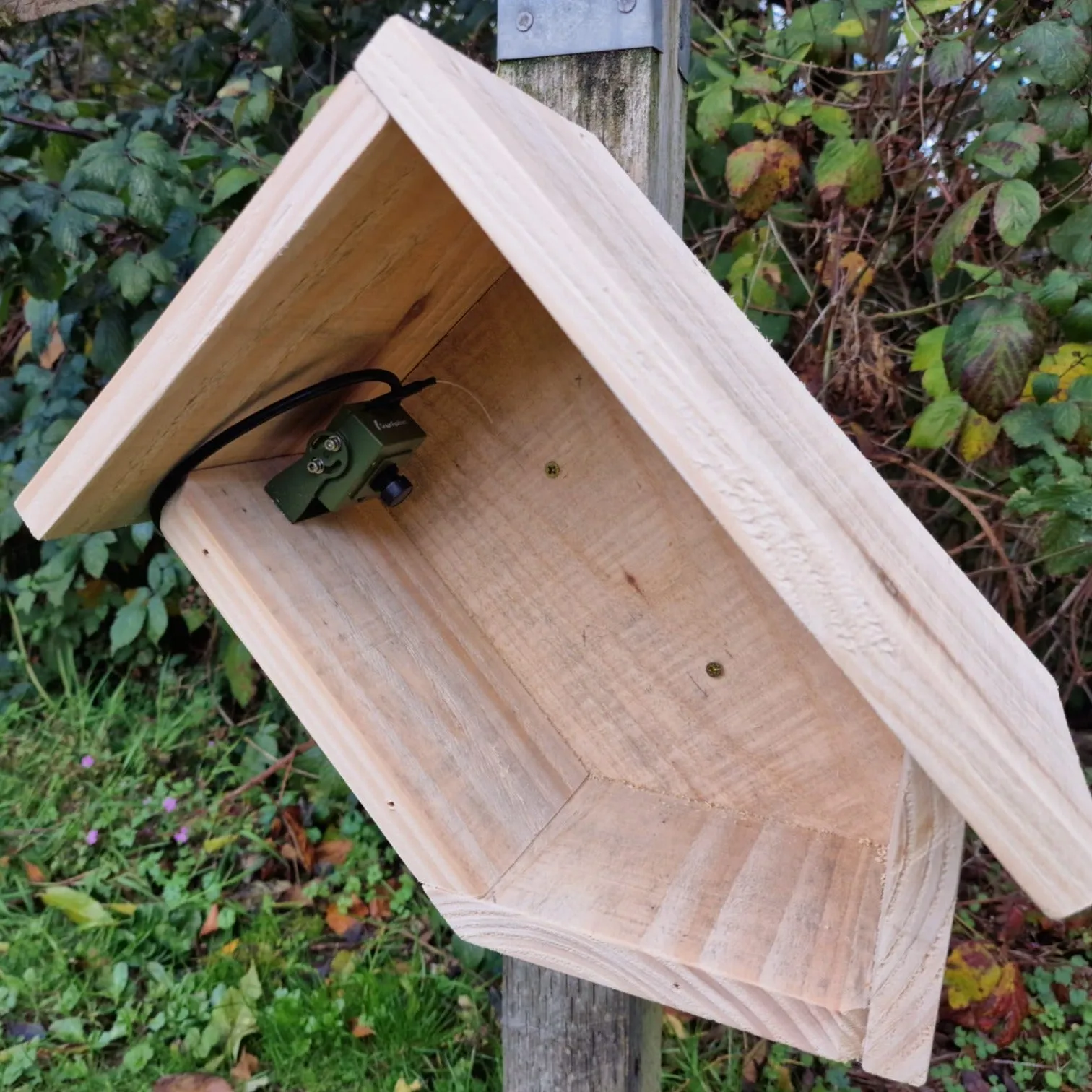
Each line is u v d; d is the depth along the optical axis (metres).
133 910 1.69
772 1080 1.42
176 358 0.57
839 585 0.42
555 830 0.74
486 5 1.75
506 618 0.85
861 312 1.70
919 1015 0.52
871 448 1.55
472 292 0.77
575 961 0.61
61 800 1.99
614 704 0.82
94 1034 1.49
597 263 0.45
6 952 1.64
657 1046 1.12
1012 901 1.69
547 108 0.76
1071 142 1.21
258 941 1.65
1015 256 1.57
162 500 0.69
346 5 1.90
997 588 1.76
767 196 1.35
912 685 0.42
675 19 0.89
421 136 0.47
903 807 0.52
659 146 0.86
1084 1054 1.46
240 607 0.66
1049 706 0.69
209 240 1.58
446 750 0.70
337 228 0.54
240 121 1.63
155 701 2.27
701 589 0.77
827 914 0.62
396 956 1.63
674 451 0.44
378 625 0.74
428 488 0.85
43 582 2.17
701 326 0.59
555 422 0.80
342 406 0.76
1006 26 1.43
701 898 0.64
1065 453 1.38
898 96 1.49
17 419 2.26
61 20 2.16
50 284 1.64
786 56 1.50
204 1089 1.40
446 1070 1.43
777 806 0.77
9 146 1.71
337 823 1.95
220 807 1.94
